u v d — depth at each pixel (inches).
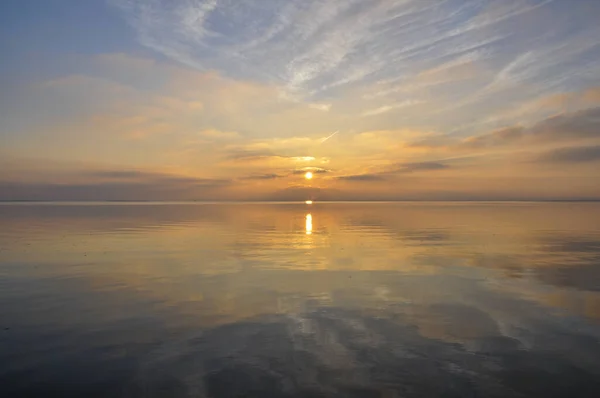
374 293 560.4
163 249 975.0
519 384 301.9
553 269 722.8
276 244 1080.8
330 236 1294.3
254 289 581.3
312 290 576.4
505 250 957.2
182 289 581.0
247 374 317.1
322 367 329.4
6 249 961.5
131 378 311.0
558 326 425.1
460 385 300.5
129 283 616.4
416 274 685.3
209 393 288.8
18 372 320.5
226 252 928.3
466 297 538.6
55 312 472.4
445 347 370.3
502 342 382.3
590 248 988.6
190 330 414.6
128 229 1531.7
